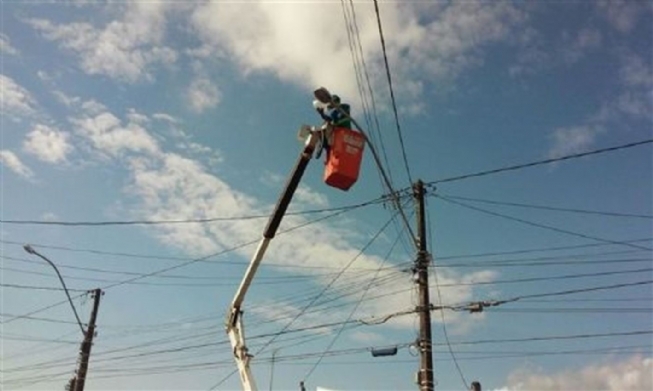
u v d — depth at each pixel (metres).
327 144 6.41
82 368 23.05
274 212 7.59
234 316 8.41
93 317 23.81
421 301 17.66
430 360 16.98
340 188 6.33
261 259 8.04
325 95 6.35
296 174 6.98
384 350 17.75
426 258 18.11
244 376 7.96
